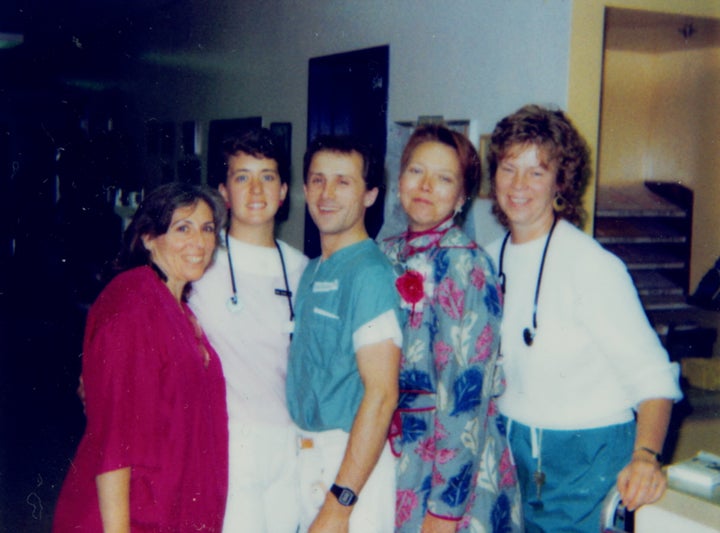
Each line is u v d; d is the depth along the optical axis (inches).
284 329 75.6
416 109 137.9
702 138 136.9
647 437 63.1
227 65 206.5
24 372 214.4
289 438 75.0
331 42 161.5
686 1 115.1
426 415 67.7
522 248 74.4
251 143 75.4
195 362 65.6
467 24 125.6
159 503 63.1
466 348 65.1
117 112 290.4
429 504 65.3
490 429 69.8
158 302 64.3
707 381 121.2
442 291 66.5
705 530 52.4
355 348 65.7
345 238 70.2
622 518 59.6
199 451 65.9
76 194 288.0
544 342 70.9
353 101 158.1
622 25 122.9
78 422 177.9
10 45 352.5
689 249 139.2
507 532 69.6
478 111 123.8
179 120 239.3
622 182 146.7
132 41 275.7
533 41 113.4
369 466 64.7
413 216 70.3
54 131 308.8
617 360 67.3
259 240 77.5
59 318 268.2
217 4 211.2
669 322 127.0
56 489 139.9
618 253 134.3
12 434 168.2
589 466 70.5
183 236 66.2
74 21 292.7
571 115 108.7
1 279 292.4
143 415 61.7
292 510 75.4
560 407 71.1
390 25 143.6
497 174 73.9
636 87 145.1
